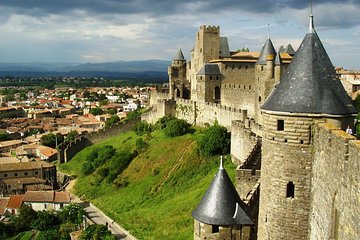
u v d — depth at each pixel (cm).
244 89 11275
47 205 11912
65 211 11012
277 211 3284
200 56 13212
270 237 3347
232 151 9038
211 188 3750
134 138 13750
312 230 3070
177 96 14912
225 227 3594
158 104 13838
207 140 9781
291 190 3231
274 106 3225
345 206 2303
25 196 12269
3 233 10725
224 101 12062
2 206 12306
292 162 3175
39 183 14300
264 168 3397
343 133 2483
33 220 11088
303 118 3092
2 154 18475
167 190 9619
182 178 9688
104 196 11269
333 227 2530
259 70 9288
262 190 3453
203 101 12031
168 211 8562
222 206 3634
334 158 2531
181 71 15350
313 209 3059
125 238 8450
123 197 10575
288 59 11069
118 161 11969
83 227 9969
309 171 3130
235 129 8800
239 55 13388
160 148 11400
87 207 11056
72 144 15475
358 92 11156
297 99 3125
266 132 3331
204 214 3650
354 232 2156
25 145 19612
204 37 13025
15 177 14600
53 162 16625
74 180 13438
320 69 3170
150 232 8081
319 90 3106
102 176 12162
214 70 12112
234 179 7738
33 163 15038
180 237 7231
